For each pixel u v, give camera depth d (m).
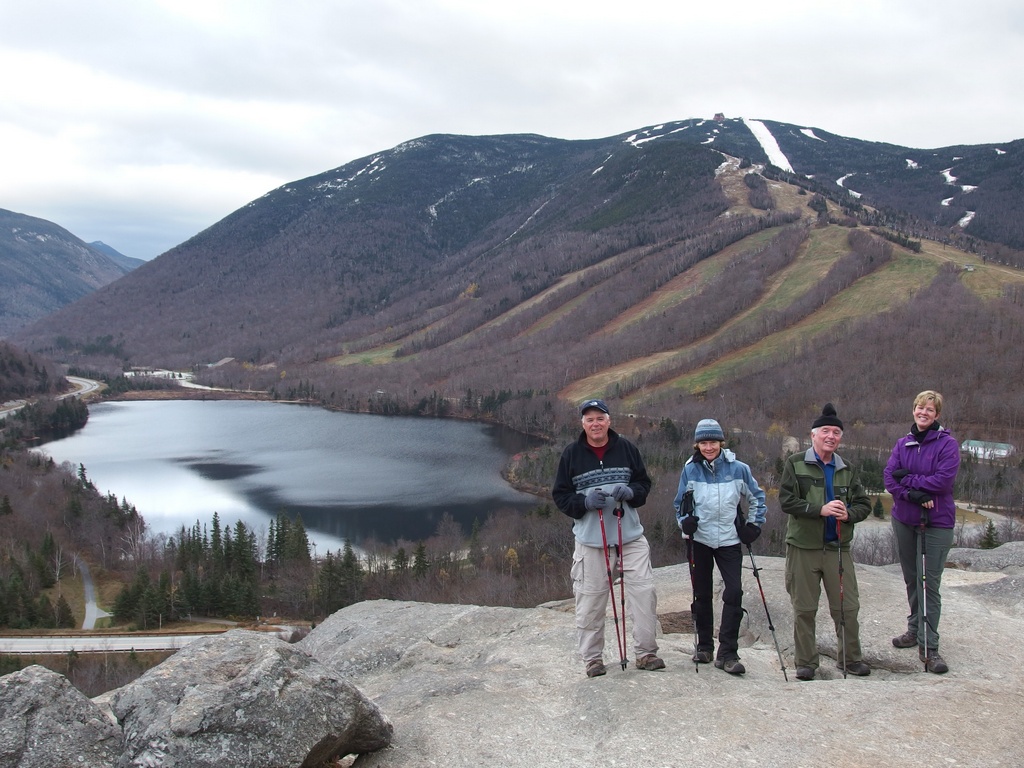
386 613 13.82
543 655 10.64
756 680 8.60
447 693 8.99
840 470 8.87
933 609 9.09
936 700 7.58
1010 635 9.91
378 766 6.90
